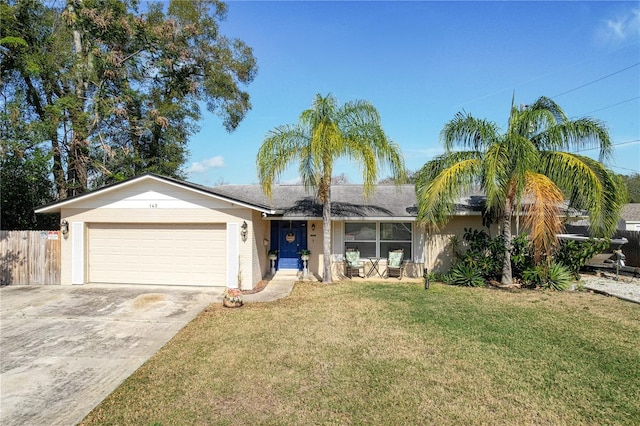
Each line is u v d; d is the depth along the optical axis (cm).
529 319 762
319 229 1362
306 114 1079
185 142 2130
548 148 1074
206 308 862
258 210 1102
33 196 1595
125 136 1869
